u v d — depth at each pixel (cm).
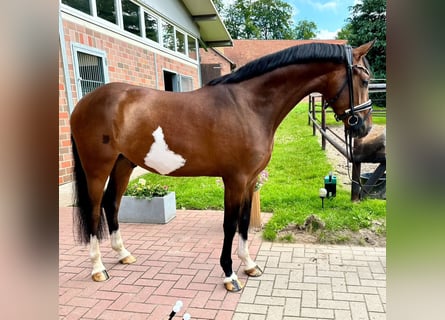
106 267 283
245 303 226
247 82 233
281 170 632
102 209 280
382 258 289
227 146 226
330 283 250
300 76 229
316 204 416
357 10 1325
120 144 246
